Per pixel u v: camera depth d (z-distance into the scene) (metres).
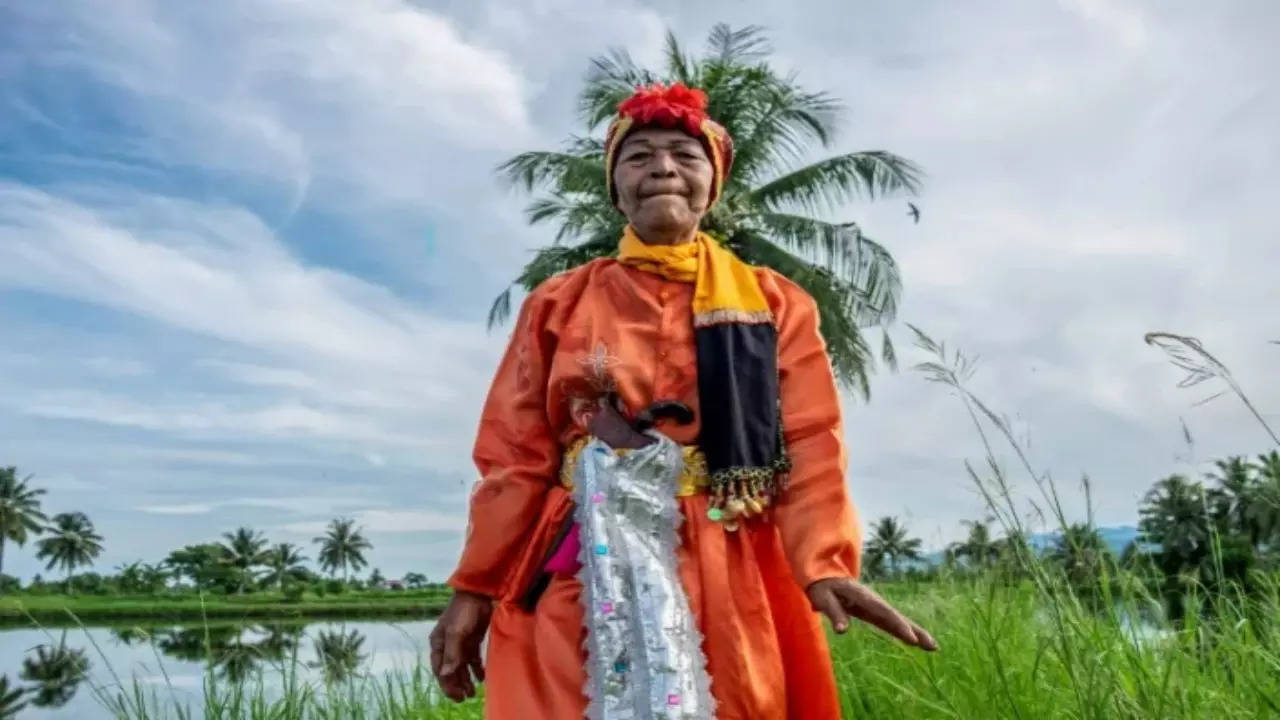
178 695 4.00
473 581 2.57
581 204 17.11
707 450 2.45
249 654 4.51
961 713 2.99
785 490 2.47
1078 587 2.75
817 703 2.43
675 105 2.69
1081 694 2.44
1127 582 2.72
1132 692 2.40
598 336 2.56
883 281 17.14
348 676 4.96
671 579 2.34
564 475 2.56
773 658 2.36
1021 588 3.67
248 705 4.32
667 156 2.67
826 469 2.45
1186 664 2.55
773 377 2.53
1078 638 2.58
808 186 17.14
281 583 46.56
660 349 2.53
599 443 2.46
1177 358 2.40
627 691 2.25
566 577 2.44
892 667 3.94
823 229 17.05
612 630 2.29
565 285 2.72
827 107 16.23
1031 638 3.44
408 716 5.29
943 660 3.47
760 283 2.69
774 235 17.45
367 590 43.72
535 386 2.64
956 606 4.21
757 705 2.31
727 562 2.40
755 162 16.27
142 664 4.02
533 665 2.42
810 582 2.32
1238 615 2.71
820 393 2.55
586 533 2.39
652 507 2.39
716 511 2.42
